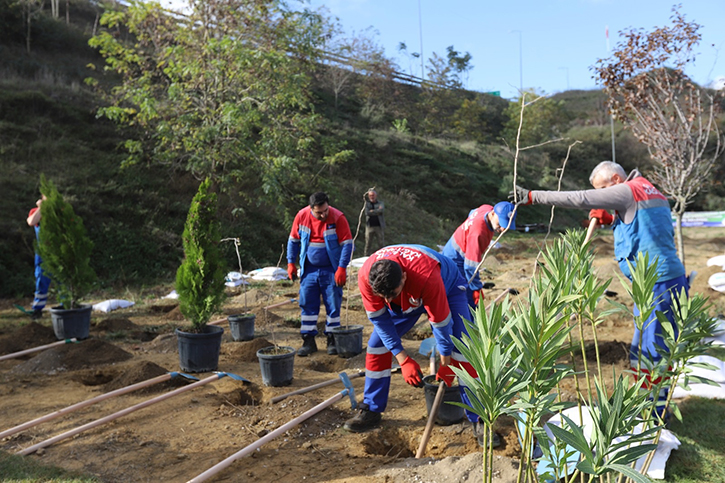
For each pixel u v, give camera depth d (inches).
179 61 542.9
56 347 243.4
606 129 1866.4
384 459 141.6
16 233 444.8
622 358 223.8
